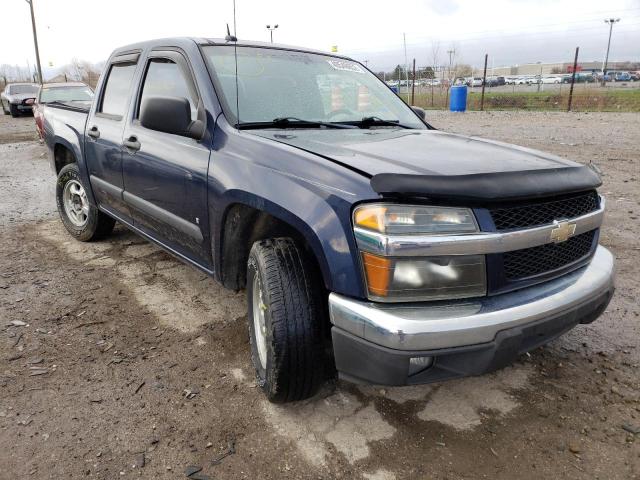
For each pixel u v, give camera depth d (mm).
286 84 3340
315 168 2270
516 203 2141
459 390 2738
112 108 4180
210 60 3207
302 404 2613
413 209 1990
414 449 2316
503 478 2158
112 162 3971
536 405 2617
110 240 5152
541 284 2277
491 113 19156
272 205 2352
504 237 2059
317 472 2184
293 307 2305
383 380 2037
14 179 8727
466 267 2041
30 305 3668
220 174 2717
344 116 3441
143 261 4566
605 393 2707
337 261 2082
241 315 3564
